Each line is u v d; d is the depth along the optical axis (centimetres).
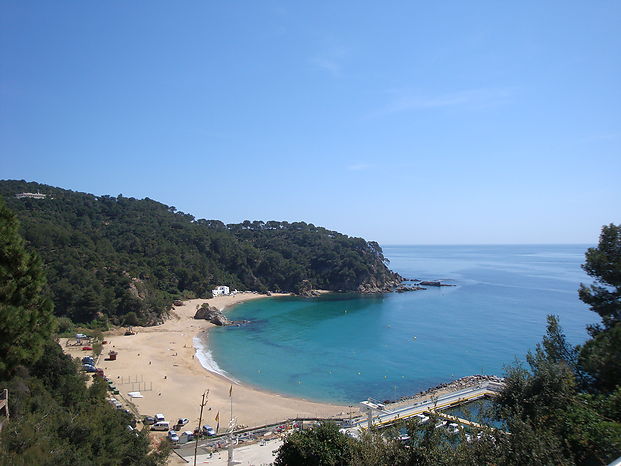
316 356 8844
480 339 9894
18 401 2770
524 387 1551
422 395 6450
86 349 8312
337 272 19575
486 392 6291
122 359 8075
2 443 2111
